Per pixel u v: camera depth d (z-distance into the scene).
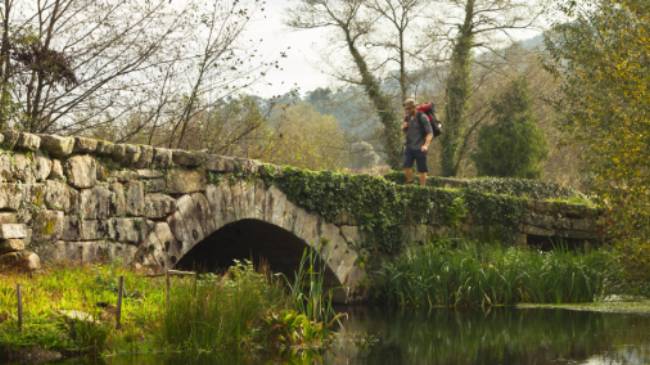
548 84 34.09
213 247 15.60
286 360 8.36
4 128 11.25
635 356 8.65
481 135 29.50
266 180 13.08
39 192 9.30
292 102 17.42
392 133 30.23
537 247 19.33
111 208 10.28
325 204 14.35
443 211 17.08
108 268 9.54
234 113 16.86
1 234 8.70
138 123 14.90
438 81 30.91
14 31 12.52
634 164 13.76
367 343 10.07
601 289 16.11
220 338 8.58
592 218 19.92
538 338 10.39
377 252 15.78
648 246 14.12
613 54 14.47
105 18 13.34
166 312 8.40
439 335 10.87
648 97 13.30
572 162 34.69
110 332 7.97
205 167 11.82
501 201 18.17
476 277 15.37
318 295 10.67
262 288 9.88
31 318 7.66
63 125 13.77
